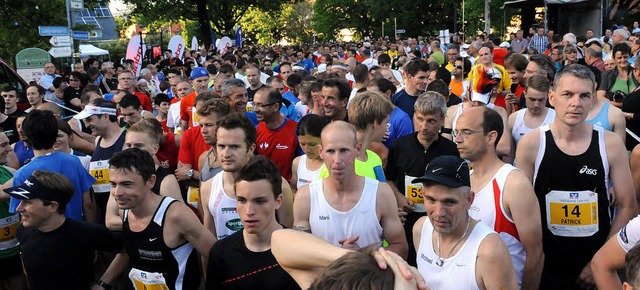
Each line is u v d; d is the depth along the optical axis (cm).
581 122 348
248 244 299
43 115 459
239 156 389
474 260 264
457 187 260
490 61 778
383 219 341
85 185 481
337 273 133
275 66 1788
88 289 387
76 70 1434
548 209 367
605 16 2445
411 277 134
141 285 358
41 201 362
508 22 3341
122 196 338
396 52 2331
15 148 604
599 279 288
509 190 315
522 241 316
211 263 307
